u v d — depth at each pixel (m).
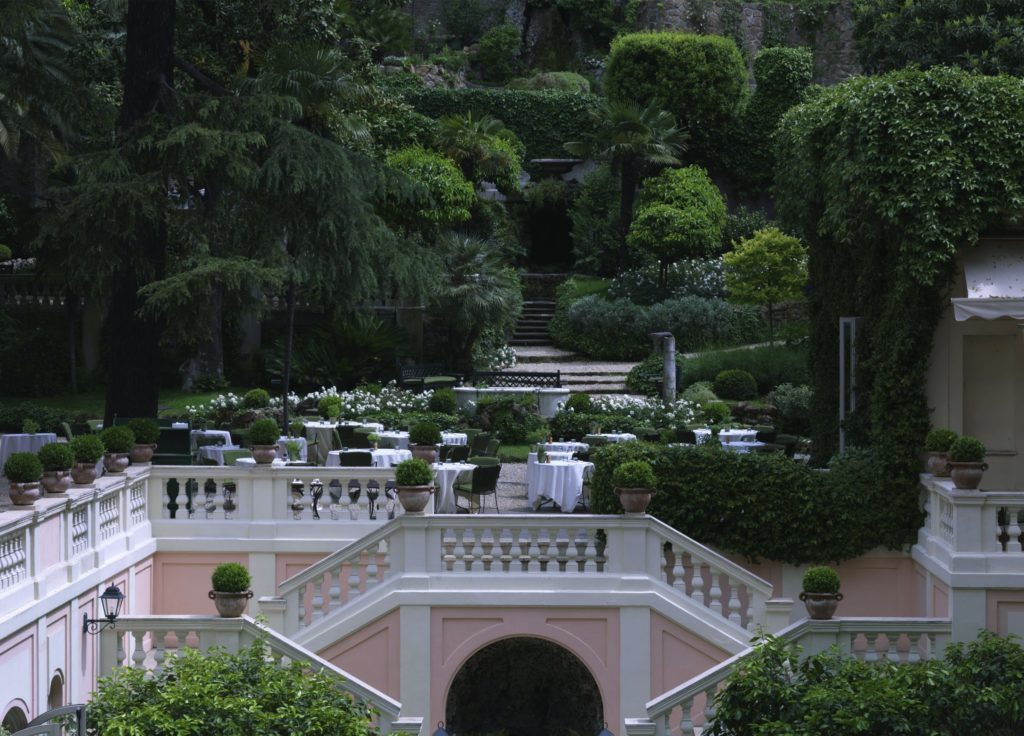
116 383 19.92
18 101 22.64
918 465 15.03
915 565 15.02
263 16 24.83
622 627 14.01
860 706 9.90
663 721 11.45
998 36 23.81
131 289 19.78
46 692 11.80
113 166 18.91
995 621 13.30
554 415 26.05
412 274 21.62
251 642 11.62
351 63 27.11
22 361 29.00
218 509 15.86
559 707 15.12
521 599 14.00
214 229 20.05
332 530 15.45
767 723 9.97
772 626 13.73
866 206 15.08
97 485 13.69
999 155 14.52
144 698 9.88
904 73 15.07
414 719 11.39
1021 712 10.17
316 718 9.66
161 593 15.45
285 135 19.80
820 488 15.05
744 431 21.98
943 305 14.98
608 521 14.12
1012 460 15.28
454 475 17.42
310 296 22.58
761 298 29.86
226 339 30.16
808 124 17.81
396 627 14.04
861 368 16.08
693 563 14.17
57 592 11.99
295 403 25.38
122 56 26.06
